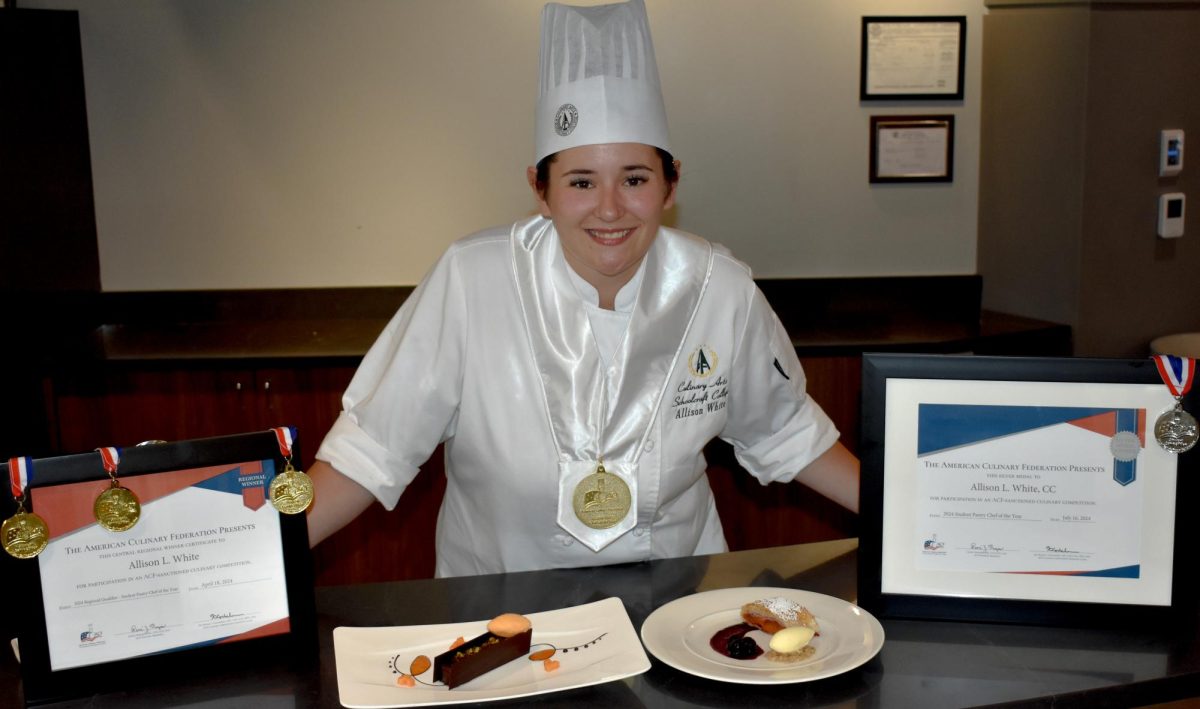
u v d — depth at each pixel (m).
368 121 3.23
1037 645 1.17
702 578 1.38
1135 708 1.13
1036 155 3.20
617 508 1.44
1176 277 3.15
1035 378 1.19
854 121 3.39
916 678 1.10
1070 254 3.09
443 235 3.31
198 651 1.13
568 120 1.34
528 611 1.29
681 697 1.07
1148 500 1.18
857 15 3.32
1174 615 1.19
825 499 3.04
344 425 1.45
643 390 1.47
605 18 1.36
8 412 2.68
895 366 1.21
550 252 1.46
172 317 3.27
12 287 2.68
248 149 3.22
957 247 3.51
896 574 1.23
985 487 1.21
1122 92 3.00
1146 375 1.17
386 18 3.18
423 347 1.46
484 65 3.23
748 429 1.63
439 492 2.96
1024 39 3.21
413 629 1.20
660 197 1.36
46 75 2.90
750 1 3.28
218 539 1.13
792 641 1.11
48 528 1.07
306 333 3.13
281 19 3.16
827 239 3.45
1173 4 2.98
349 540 2.96
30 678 1.07
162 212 3.23
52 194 2.94
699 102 3.31
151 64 3.15
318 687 1.11
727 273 1.53
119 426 2.85
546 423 1.46
